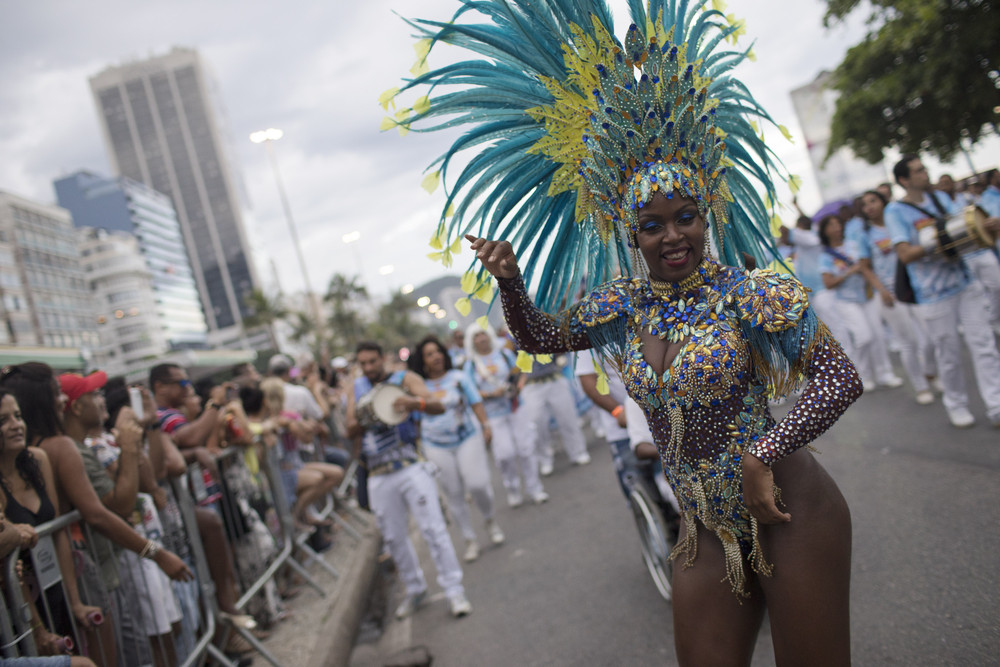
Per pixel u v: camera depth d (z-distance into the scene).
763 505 1.87
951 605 3.20
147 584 3.91
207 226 191.25
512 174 2.32
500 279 2.25
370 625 5.71
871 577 3.71
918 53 16.95
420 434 6.50
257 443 6.17
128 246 144.25
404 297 108.94
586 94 2.16
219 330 190.62
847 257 7.91
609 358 2.34
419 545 7.84
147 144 191.62
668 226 2.04
